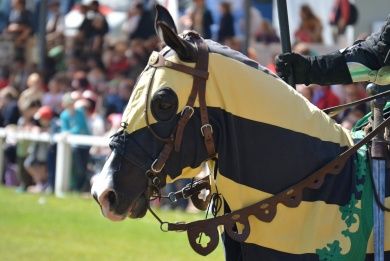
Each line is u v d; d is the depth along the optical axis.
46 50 26.81
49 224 17.73
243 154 6.48
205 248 6.38
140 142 6.29
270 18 23.36
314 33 20.91
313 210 6.45
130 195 6.28
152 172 6.29
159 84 6.30
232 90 6.43
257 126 6.48
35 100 22.92
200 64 6.37
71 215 18.80
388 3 20.22
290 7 21.53
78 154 21.36
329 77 6.84
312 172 6.54
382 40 6.78
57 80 23.59
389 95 6.84
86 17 26.39
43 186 22.23
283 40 7.36
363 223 6.52
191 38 6.48
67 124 21.70
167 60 6.36
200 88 6.36
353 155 6.69
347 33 20.58
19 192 22.02
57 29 27.56
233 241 6.66
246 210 6.40
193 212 18.64
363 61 6.82
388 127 6.72
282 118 6.52
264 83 6.51
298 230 6.44
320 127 6.64
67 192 21.64
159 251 15.28
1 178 23.62
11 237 16.34
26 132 22.41
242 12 22.78
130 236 16.73
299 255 6.37
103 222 18.09
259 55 20.66
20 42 27.72
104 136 21.08
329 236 6.43
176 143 6.30
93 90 23.61
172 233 17.14
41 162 22.16
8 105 24.08
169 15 6.39
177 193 6.87
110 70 24.41
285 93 6.57
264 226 6.42
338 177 6.54
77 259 14.47
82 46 26.17
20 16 28.12
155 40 23.83
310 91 17.39
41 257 14.55
